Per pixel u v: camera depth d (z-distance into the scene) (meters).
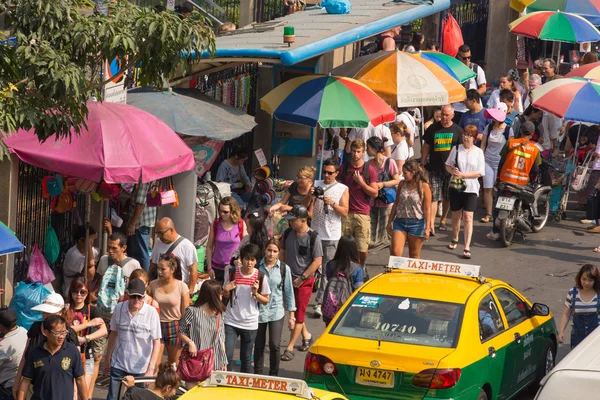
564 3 83.12
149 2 50.78
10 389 31.80
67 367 29.44
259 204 52.09
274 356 36.28
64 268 40.81
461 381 28.97
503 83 68.12
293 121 48.50
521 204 56.72
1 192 37.84
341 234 45.94
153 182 42.44
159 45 31.34
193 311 32.75
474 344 30.25
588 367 18.64
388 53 54.81
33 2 29.77
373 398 29.34
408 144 57.72
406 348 29.62
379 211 54.56
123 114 37.38
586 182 61.38
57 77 28.56
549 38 76.50
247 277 34.97
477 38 96.56
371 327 30.94
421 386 28.70
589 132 61.94
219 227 41.50
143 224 43.47
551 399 18.11
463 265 33.91
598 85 57.53
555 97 56.59
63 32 30.53
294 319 37.78
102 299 35.66
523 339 33.66
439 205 62.12
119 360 32.44
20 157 35.41
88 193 39.75
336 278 35.97
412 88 52.44
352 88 49.44
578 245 57.31
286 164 59.19
